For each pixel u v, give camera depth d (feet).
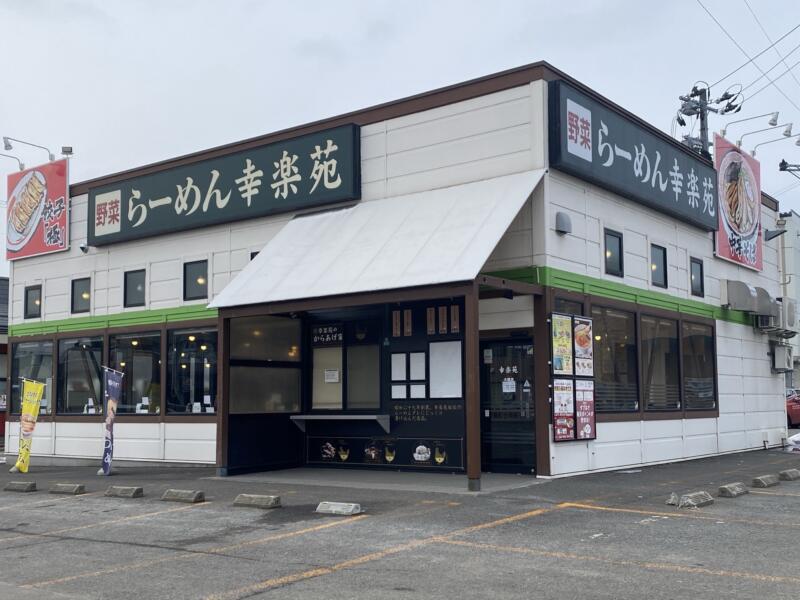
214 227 62.18
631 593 22.81
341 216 53.83
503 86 49.60
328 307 46.52
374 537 31.32
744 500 39.24
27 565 28.43
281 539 31.42
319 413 57.31
